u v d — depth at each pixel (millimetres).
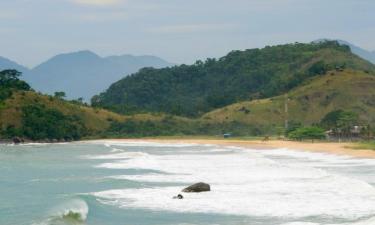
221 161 95000
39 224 39906
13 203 50500
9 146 168375
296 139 170375
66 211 43938
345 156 99188
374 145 125938
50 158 111938
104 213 44281
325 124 189125
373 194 52125
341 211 44062
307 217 42094
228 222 40875
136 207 47000
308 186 58188
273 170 75938
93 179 70500
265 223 40281
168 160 99812
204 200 50219
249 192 54781
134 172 78438
